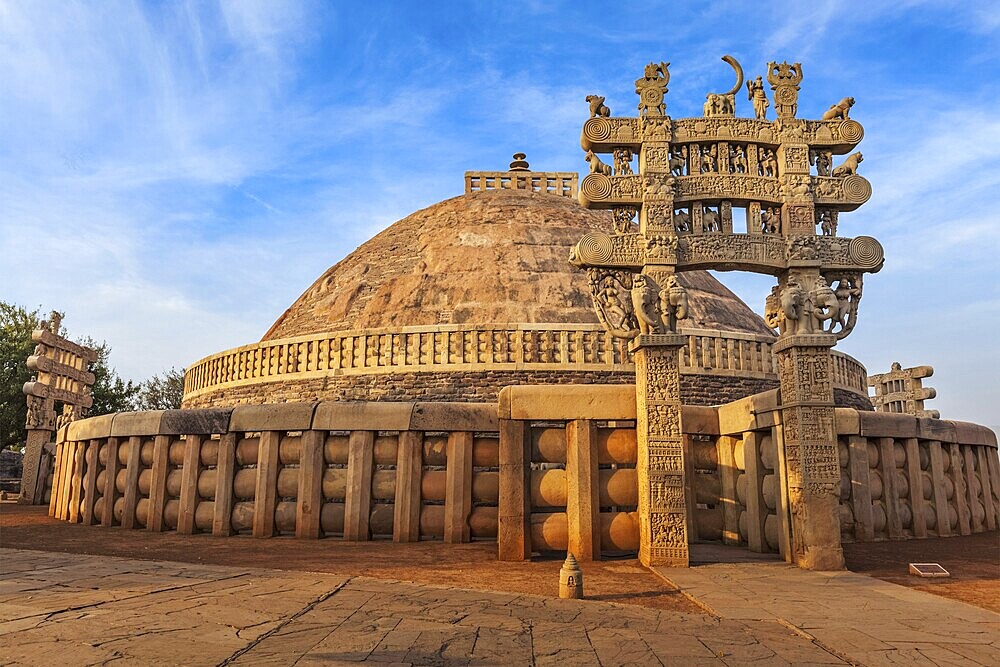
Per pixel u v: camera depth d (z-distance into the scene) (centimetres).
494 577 938
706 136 1202
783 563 1087
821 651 586
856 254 1173
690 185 1188
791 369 1123
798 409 1091
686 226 1191
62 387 2722
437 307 2711
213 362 2739
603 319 1169
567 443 1150
